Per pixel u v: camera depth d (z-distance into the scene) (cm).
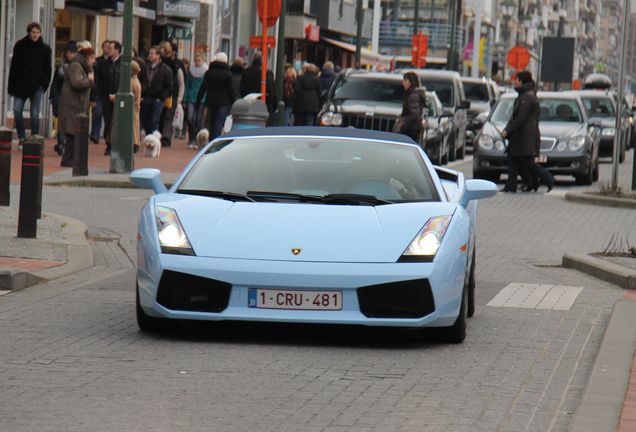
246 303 1825
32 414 1399
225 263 1823
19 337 1866
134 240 3200
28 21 6738
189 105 6969
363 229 1875
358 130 2208
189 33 9638
